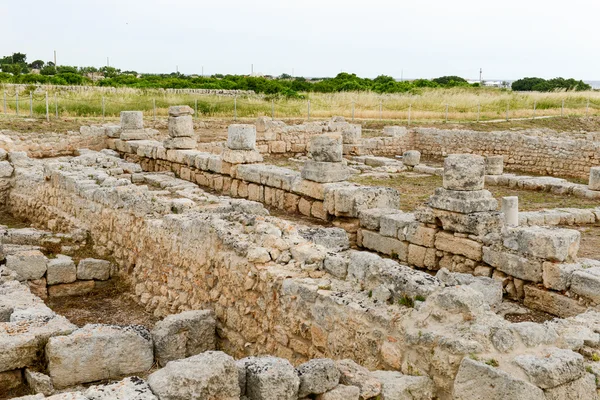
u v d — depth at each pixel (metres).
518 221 14.30
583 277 9.10
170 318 7.89
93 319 10.02
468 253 10.89
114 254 12.12
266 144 28.20
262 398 5.11
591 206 18.12
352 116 38.19
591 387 5.47
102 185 13.64
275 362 5.44
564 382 5.22
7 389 6.19
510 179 22.16
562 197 19.86
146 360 6.89
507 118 39.34
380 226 12.59
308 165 14.78
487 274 10.61
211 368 4.95
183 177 20.44
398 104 44.22
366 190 13.46
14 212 17.19
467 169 11.09
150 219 10.76
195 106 36.34
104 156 20.05
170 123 21.22
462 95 49.00
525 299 9.94
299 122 34.88
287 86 56.69
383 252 12.58
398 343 6.00
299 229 11.56
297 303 7.16
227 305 8.46
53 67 86.25
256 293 7.91
